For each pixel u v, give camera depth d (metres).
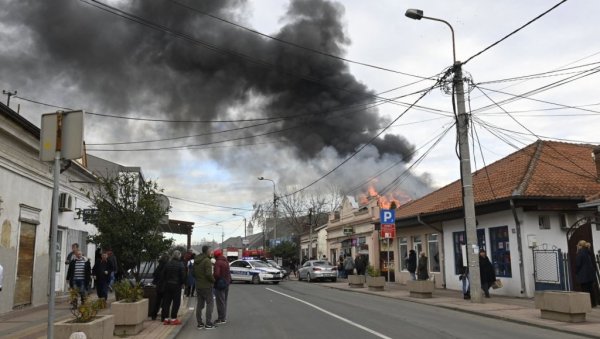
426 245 26.58
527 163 21.84
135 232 13.37
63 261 20.88
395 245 30.50
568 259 17.00
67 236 21.31
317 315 14.30
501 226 20.00
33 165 16.59
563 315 12.13
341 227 42.03
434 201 27.36
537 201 18.42
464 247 21.20
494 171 24.23
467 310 14.80
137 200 13.71
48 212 18.11
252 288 27.42
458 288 22.89
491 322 12.78
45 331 10.91
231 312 15.39
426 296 19.16
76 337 6.98
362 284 26.73
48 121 6.05
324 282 34.47
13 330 11.16
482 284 18.30
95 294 20.19
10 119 14.17
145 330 11.16
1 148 14.23
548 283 17.70
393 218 24.25
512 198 18.19
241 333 11.19
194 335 11.02
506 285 19.56
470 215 17.47
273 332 11.25
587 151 23.48
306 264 36.41
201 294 12.11
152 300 13.10
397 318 13.52
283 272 35.75
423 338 10.26
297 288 27.47
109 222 13.30
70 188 21.69
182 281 12.47
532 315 13.42
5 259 14.55
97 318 8.35
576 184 19.75
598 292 14.84
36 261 16.92
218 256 13.15
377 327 11.82
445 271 24.08
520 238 18.72
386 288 25.31
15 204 15.28
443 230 24.41
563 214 18.92
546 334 10.83
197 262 12.21
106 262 15.11
